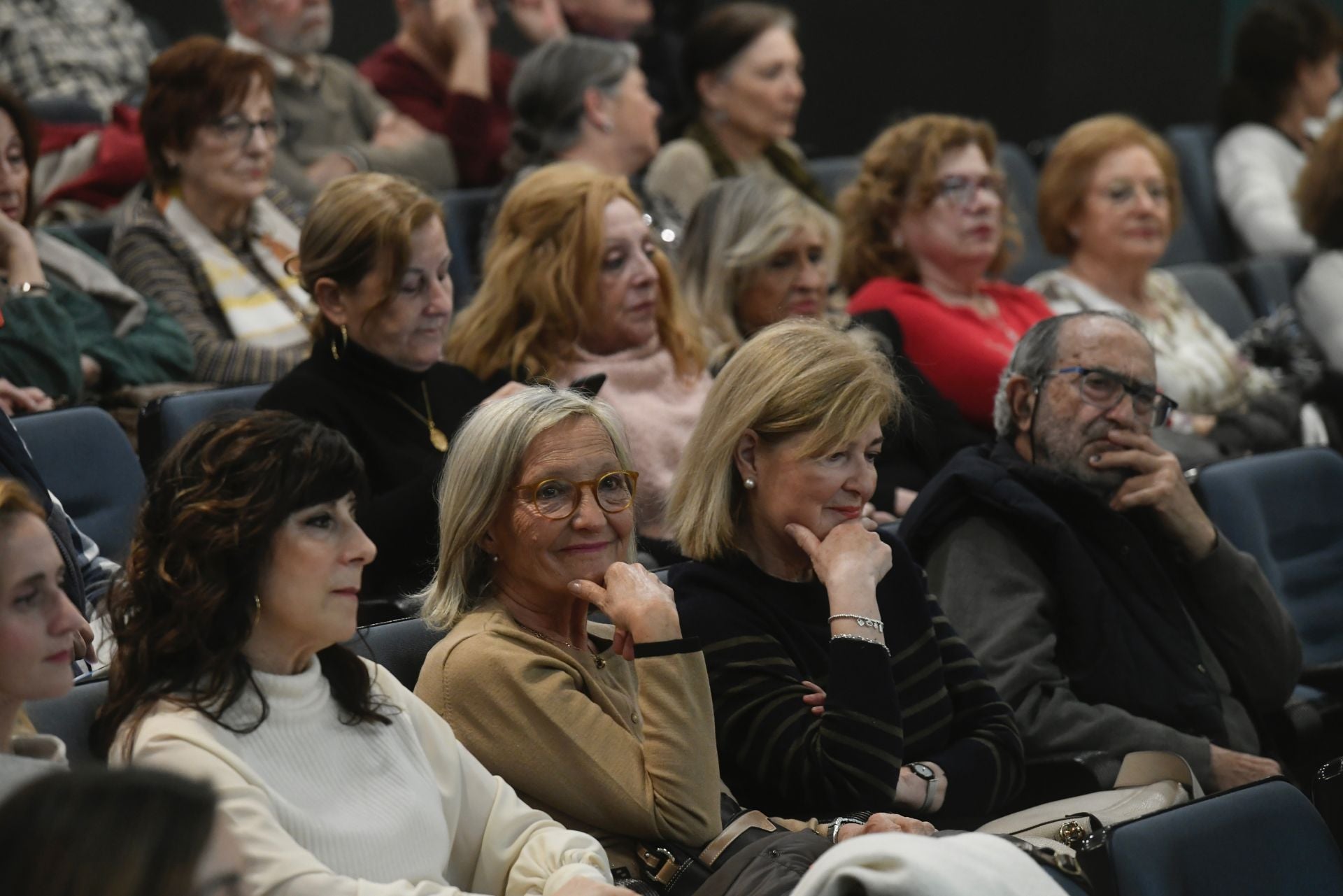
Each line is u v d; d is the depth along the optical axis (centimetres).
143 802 363
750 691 780
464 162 1811
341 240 1001
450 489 747
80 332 1164
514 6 2011
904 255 1412
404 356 1020
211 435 620
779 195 1288
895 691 765
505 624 732
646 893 692
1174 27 2505
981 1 2480
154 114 1276
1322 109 2108
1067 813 802
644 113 1554
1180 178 2070
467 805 688
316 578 619
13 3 1841
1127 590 957
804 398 800
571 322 1152
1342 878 659
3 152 1141
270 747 620
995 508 947
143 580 614
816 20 2534
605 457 740
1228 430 1494
